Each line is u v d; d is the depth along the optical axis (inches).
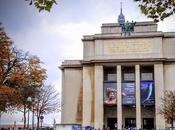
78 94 4542.3
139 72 4298.7
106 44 4466.0
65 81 4611.2
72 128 2219.5
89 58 4510.3
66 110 4517.7
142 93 4261.8
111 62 4343.0
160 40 4379.9
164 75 4308.6
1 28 1966.0
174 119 3705.7
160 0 506.9
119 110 4232.3
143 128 4330.7
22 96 2223.2
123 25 4500.5
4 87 1957.4
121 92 4291.3
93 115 4323.3
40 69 2187.5
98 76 4350.4
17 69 2057.1
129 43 4426.7
